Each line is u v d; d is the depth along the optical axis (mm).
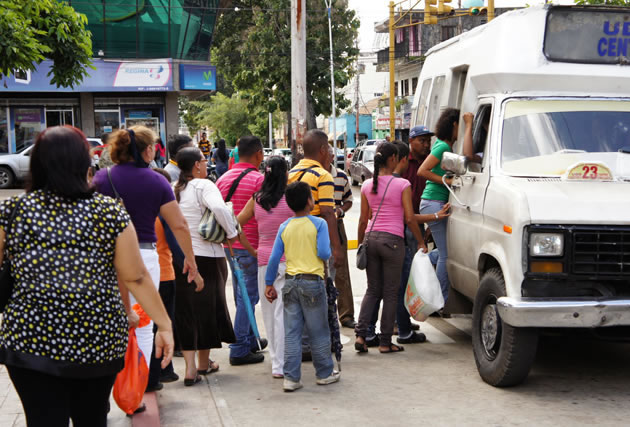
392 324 6695
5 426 4586
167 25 32500
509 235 5266
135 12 32000
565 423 4832
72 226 2930
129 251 3045
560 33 6152
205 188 5562
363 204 6773
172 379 5945
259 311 8422
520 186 5453
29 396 2953
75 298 2898
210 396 5543
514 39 6199
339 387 5738
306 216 5594
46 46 10336
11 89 29938
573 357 6508
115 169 4570
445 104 7711
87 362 2938
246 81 41094
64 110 32156
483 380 5773
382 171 6625
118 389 4305
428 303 6352
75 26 11289
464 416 5008
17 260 2900
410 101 55219
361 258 6637
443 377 5957
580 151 5887
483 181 6004
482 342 5781
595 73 6098
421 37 56000
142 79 32125
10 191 24812
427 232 7480
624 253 5094
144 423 4699
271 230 5938
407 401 5363
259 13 39844
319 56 40875
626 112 6094
